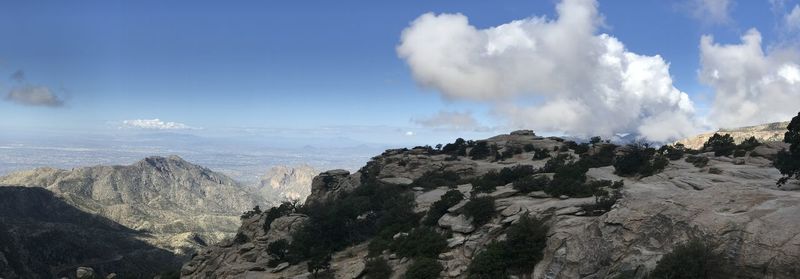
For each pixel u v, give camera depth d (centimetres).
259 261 7962
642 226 3678
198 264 9956
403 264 5481
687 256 3141
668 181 7250
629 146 12219
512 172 9181
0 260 19062
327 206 9700
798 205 3359
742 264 3052
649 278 3216
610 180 7362
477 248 5062
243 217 11919
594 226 4022
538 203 5766
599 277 3575
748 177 7025
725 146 10875
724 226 3306
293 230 8825
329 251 7144
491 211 5681
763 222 3219
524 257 4294
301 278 6281
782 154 5666
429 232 5819
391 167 12656
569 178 7050
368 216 8344
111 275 13738
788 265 2875
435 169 11869
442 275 4884
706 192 3875
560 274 3847
